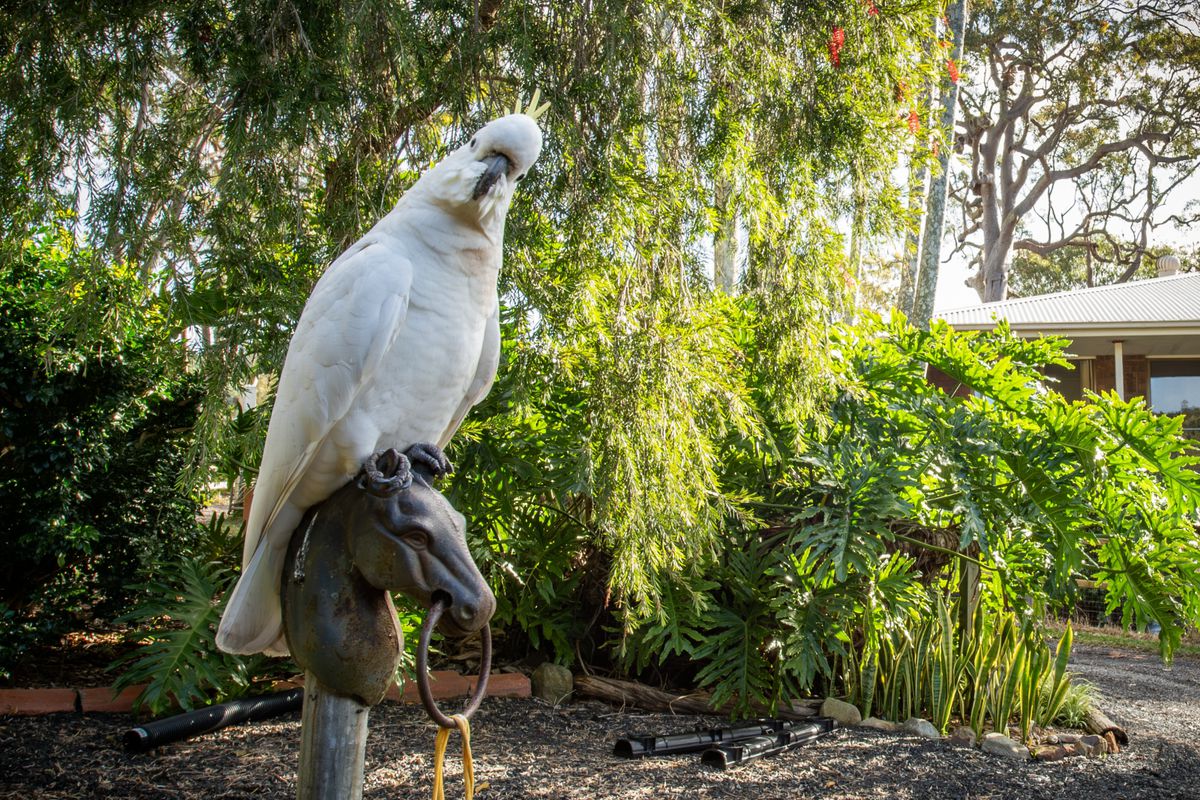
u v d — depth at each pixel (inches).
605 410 171.8
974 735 244.1
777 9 213.9
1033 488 259.1
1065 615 516.4
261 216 169.2
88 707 224.8
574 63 177.0
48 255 231.0
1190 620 266.2
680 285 183.9
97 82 175.0
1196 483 255.9
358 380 91.1
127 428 239.3
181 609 233.1
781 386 207.8
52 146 170.2
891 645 261.3
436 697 253.0
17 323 223.8
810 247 202.7
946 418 281.6
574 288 168.1
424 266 94.7
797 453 245.4
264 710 227.1
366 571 90.3
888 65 220.8
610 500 173.5
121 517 248.8
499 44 175.0
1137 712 303.4
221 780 187.3
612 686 261.3
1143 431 260.1
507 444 246.2
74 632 275.1
